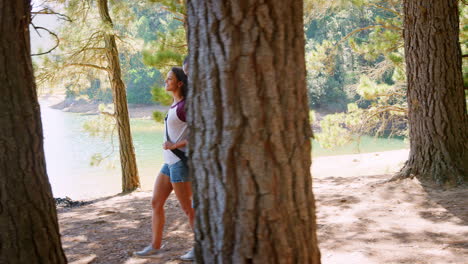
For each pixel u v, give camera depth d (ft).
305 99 7.11
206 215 7.20
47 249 9.13
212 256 7.21
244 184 6.82
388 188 21.42
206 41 6.87
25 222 8.85
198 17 6.93
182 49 30.50
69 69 36.63
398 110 39.60
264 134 6.76
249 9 6.63
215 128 6.90
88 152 81.87
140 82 167.84
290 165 6.90
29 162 8.93
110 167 38.29
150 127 123.85
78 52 34.99
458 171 20.71
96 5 37.37
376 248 13.43
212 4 6.74
